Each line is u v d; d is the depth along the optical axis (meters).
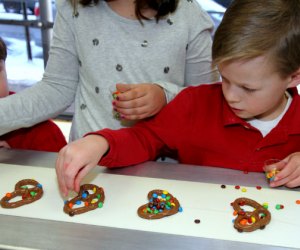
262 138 0.91
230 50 0.70
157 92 0.96
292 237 0.61
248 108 0.79
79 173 0.72
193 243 0.58
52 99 1.05
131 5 1.03
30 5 2.75
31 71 2.83
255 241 0.60
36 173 0.79
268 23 0.71
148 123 0.95
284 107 0.93
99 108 1.06
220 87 0.98
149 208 0.67
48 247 0.57
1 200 0.70
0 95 1.10
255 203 0.69
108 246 0.57
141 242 0.58
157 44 1.02
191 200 0.70
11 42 2.85
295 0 0.74
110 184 0.75
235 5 0.75
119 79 1.04
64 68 1.08
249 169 0.92
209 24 1.08
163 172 0.81
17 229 0.60
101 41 1.02
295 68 0.77
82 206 0.68
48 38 2.71
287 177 0.76
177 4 1.02
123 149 0.83
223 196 0.72
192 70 1.11
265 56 0.71
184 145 0.97
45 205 0.69
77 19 1.03
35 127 1.16
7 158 0.85
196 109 0.96
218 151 0.95
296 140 0.93
